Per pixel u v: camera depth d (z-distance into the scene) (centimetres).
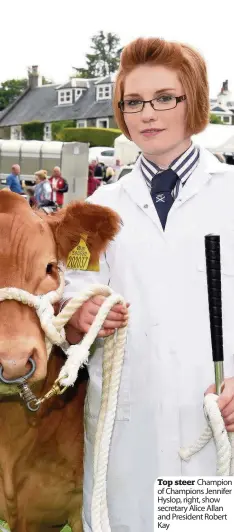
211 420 276
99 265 313
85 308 293
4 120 8625
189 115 306
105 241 305
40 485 342
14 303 284
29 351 269
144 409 306
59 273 305
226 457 279
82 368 351
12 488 333
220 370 280
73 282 308
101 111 7462
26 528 347
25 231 294
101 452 293
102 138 5500
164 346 299
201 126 312
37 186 2206
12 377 270
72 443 346
